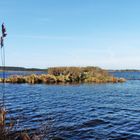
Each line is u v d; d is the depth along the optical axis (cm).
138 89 4862
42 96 3466
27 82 6275
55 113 2089
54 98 3244
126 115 2080
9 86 5116
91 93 3984
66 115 2008
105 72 7031
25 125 1511
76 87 5062
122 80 7112
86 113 2131
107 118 1925
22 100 2967
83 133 1439
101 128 1584
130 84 6262
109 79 6925
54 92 4041
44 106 2502
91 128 1573
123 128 1597
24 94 3662
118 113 2170
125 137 1380
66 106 2536
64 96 3503
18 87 4894
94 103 2814
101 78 6806
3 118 829
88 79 6681
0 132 801
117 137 1377
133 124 1722
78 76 6644
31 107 2409
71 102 2867
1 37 825
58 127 1543
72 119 1847
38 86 5206
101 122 1769
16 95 3506
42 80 6425
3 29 827
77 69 6731
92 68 6888
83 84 5875
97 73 6881
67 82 6406
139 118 1950
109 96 3612
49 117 1866
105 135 1413
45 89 4550
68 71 6738
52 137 1277
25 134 896
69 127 1564
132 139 1344
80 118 1894
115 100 3134
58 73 6781
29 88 4703
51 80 6469
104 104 2745
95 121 1795
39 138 906
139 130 1546
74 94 3788
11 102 2762
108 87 5228
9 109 2238
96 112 2200
